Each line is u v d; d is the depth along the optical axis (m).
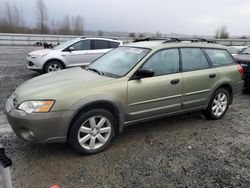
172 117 5.11
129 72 3.76
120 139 4.03
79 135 3.33
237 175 3.11
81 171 3.09
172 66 4.20
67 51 9.04
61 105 3.11
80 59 9.23
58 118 3.10
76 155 3.46
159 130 4.44
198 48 4.65
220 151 3.73
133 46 4.48
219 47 5.05
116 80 3.60
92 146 3.46
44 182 2.86
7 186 1.81
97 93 3.35
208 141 4.06
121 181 2.92
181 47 4.40
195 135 4.28
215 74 4.71
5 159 1.78
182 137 4.18
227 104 5.14
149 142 3.95
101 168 3.17
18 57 14.63
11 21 39.44
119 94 3.54
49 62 8.78
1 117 4.74
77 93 3.24
